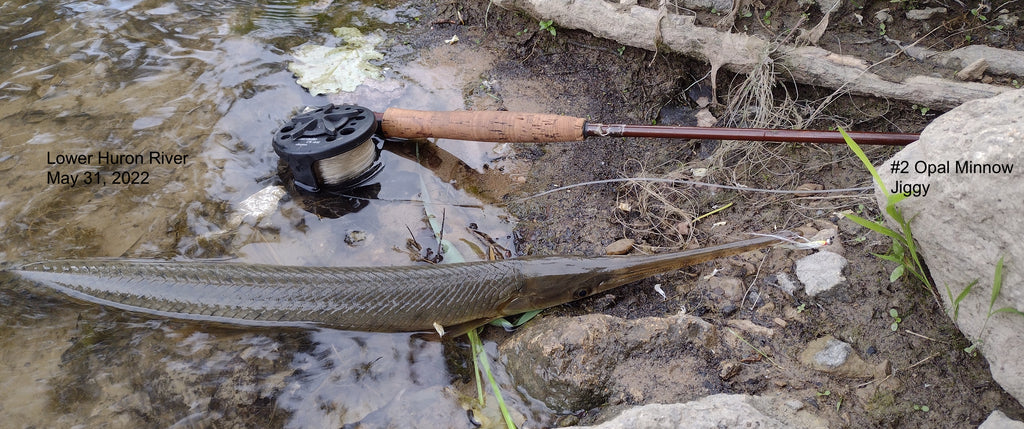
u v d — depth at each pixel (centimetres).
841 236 54
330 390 49
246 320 53
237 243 58
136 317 53
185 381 49
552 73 72
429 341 53
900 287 50
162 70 72
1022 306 41
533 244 58
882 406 45
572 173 63
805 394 46
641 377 48
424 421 47
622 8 68
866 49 63
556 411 48
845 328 50
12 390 48
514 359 50
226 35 76
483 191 62
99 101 69
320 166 59
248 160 64
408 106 69
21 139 65
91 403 48
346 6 80
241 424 47
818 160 62
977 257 43
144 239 58
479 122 61
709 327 49
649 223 59
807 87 65
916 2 64
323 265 57
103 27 77
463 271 53
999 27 62
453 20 78
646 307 53
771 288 53
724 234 57
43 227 58
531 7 73
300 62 73
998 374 44
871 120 63
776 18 65
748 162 62
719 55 65
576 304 54
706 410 43
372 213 61
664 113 68
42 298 54
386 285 52
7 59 73
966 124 43
